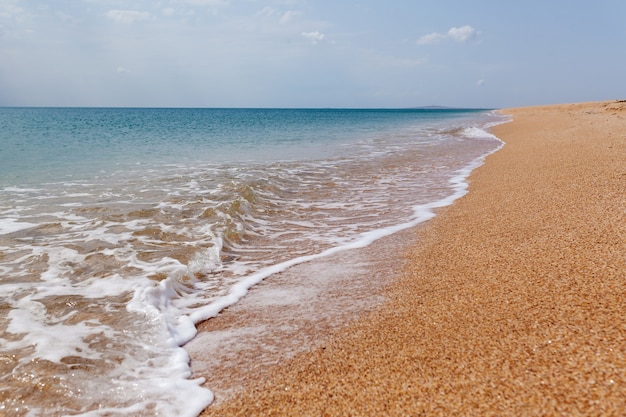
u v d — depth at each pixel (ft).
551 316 13.12
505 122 132.36
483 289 16.05
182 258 21.65
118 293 17.54
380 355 12.49
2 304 16.43
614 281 14.69
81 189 36.99
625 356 10.48
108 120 202.39
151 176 43.50
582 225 21.44
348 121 211.20
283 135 109.40
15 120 188.03
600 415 8.80
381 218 29.71
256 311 16.51
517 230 22.71
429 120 216.13
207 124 172.65
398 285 17.81
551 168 39.09
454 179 43.19
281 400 10.96
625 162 35.94
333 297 17.26
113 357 13.20
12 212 29.32
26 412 10.70
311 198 36.27
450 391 10.37
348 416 10.00
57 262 20.84
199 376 12.45
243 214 30.19
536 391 9.84
